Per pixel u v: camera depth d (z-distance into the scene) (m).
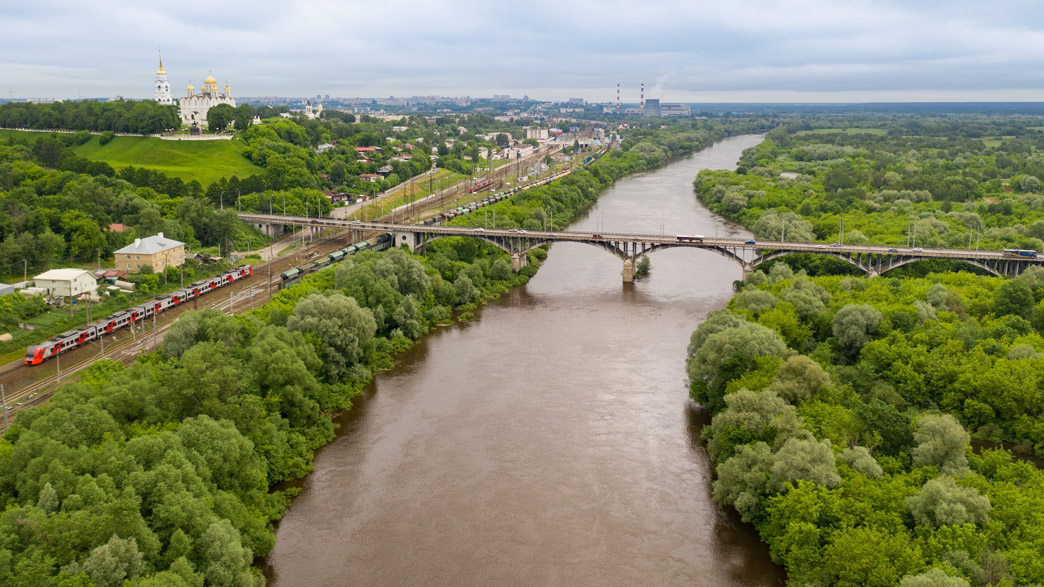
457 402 170.88
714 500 128.38
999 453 120.31
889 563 92.50
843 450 118.06
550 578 112.38
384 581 111.31
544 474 140.25
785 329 176.88
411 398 172.75
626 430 157.25
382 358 195.25
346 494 133.38
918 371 157.88
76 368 176.12
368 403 170.12
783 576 112.25
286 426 144.50
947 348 162.38
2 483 100.19
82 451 103.19
